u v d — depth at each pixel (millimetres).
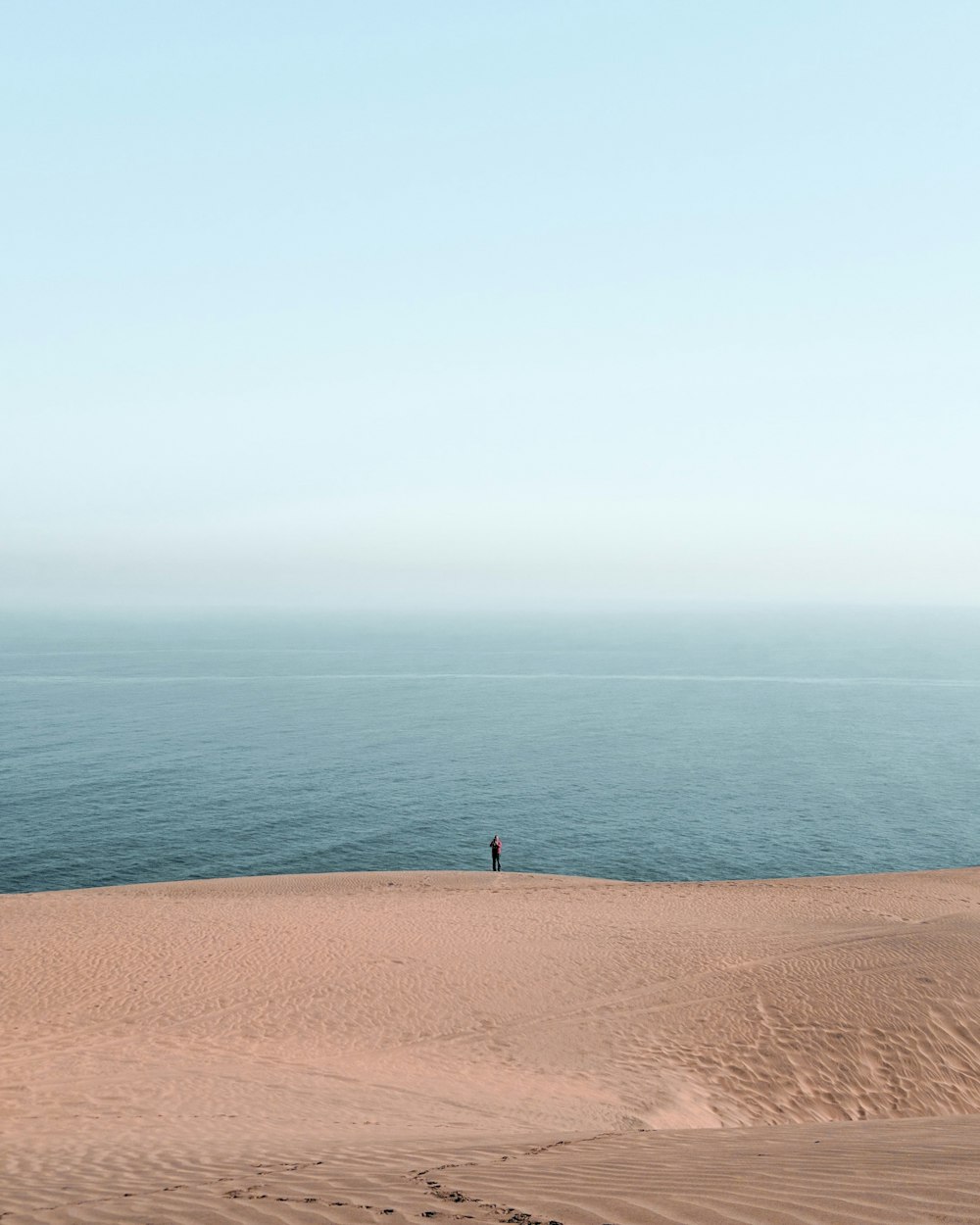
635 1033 18703
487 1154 8961
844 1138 9375
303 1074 15258
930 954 23734
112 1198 7379
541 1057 17234
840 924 28094
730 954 23828
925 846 79188
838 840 80750
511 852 75188
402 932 25594
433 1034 18078
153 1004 18828
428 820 85812
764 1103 16516
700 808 93562
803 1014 19844
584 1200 6406
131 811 86562
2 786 98125
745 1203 6055
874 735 151625
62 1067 14961
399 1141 10500
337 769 113125
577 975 21938
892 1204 5793
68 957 21844
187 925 25609
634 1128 14008
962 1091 17922
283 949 23203
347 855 73312
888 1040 19078
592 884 41500
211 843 75750
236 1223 6211
